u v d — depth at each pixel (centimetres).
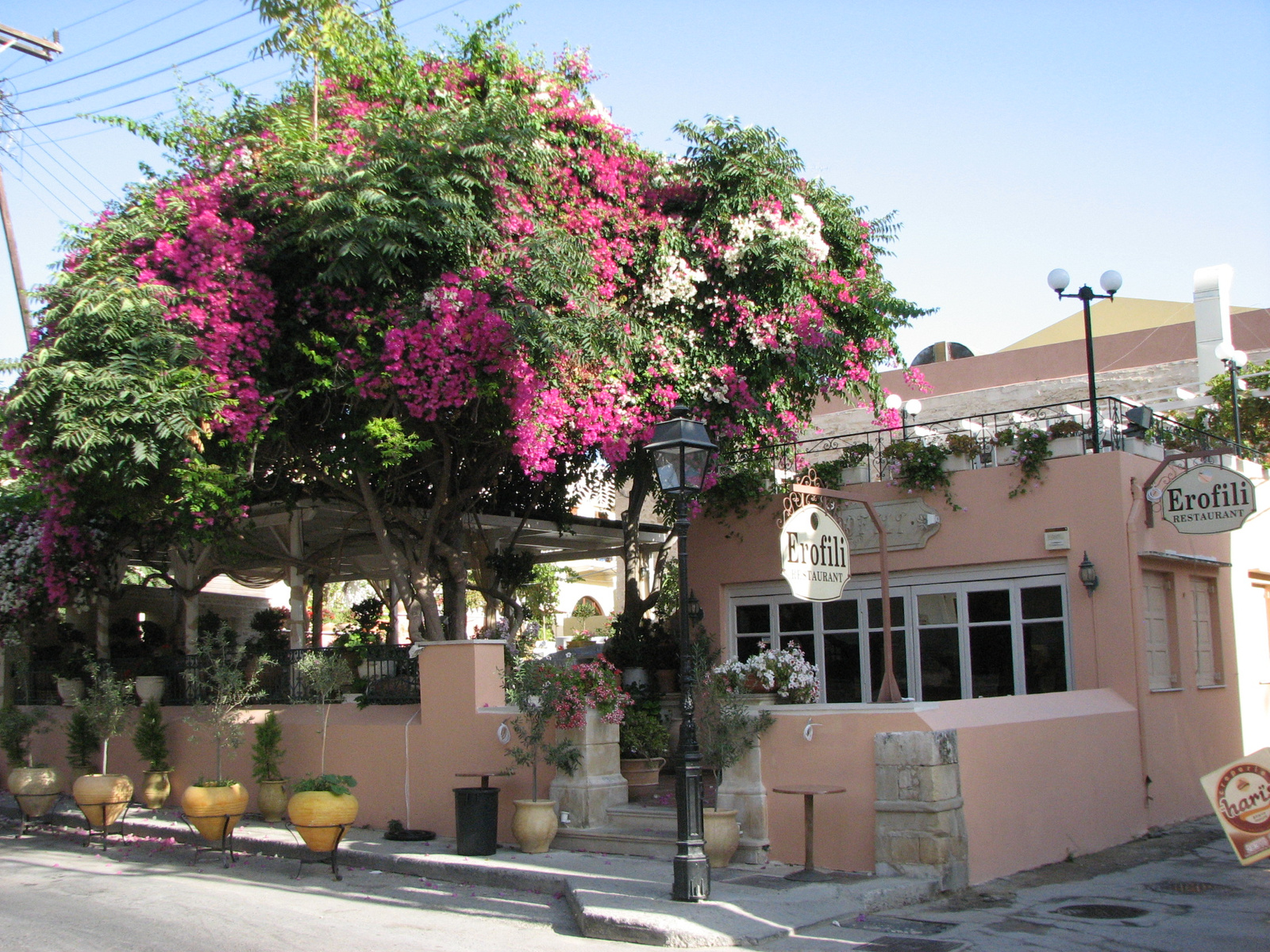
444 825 1248
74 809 1575
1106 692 1257
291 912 927
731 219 1329
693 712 921
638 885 945
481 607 2778
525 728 1179
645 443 1301
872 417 2422
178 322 1141
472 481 1441
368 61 1323
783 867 1016
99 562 1700
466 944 804
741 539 1544
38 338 1189
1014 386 2397
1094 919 861
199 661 1644
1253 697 1555
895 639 1433
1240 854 793
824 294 1388
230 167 1238
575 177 1313
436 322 1143
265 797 1400
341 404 1283
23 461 1167
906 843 955
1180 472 1308
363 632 1811
